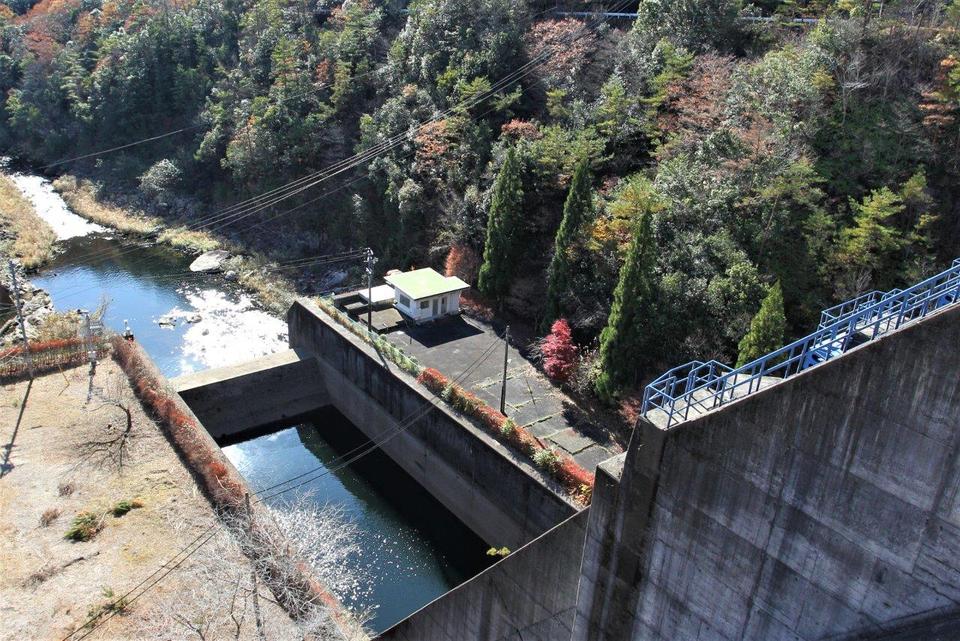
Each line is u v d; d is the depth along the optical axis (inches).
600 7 2196.1
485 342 1454.2
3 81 3363.7
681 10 1841.8
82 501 1011.9
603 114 1667.1
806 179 1229.1
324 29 2696.9
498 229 1501.0
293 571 851.4
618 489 567.5
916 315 538.0
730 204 1290.6
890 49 1378.0
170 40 2866.6
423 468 1285.7
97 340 1412.4
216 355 1652.3
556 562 644.7
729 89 1520.7
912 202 1189.7
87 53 3159.5
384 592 1053.2
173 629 782.5
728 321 1153.4
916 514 415.5
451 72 2026.3
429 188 1884.8
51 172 3004.4
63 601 851.4
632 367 1163.9
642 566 571.2
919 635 423.5
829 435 439.2
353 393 1450.5
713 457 499.2
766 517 482.6
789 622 493.0
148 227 2422.5
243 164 2369.6
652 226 1295.5
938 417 393.7
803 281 1187.9
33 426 1168.2
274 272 2074.3
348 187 2139.5
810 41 1480.1
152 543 940.6
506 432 1104.8
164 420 1188.5
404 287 1517.0
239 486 1022.4
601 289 1341.0
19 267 2047.2
